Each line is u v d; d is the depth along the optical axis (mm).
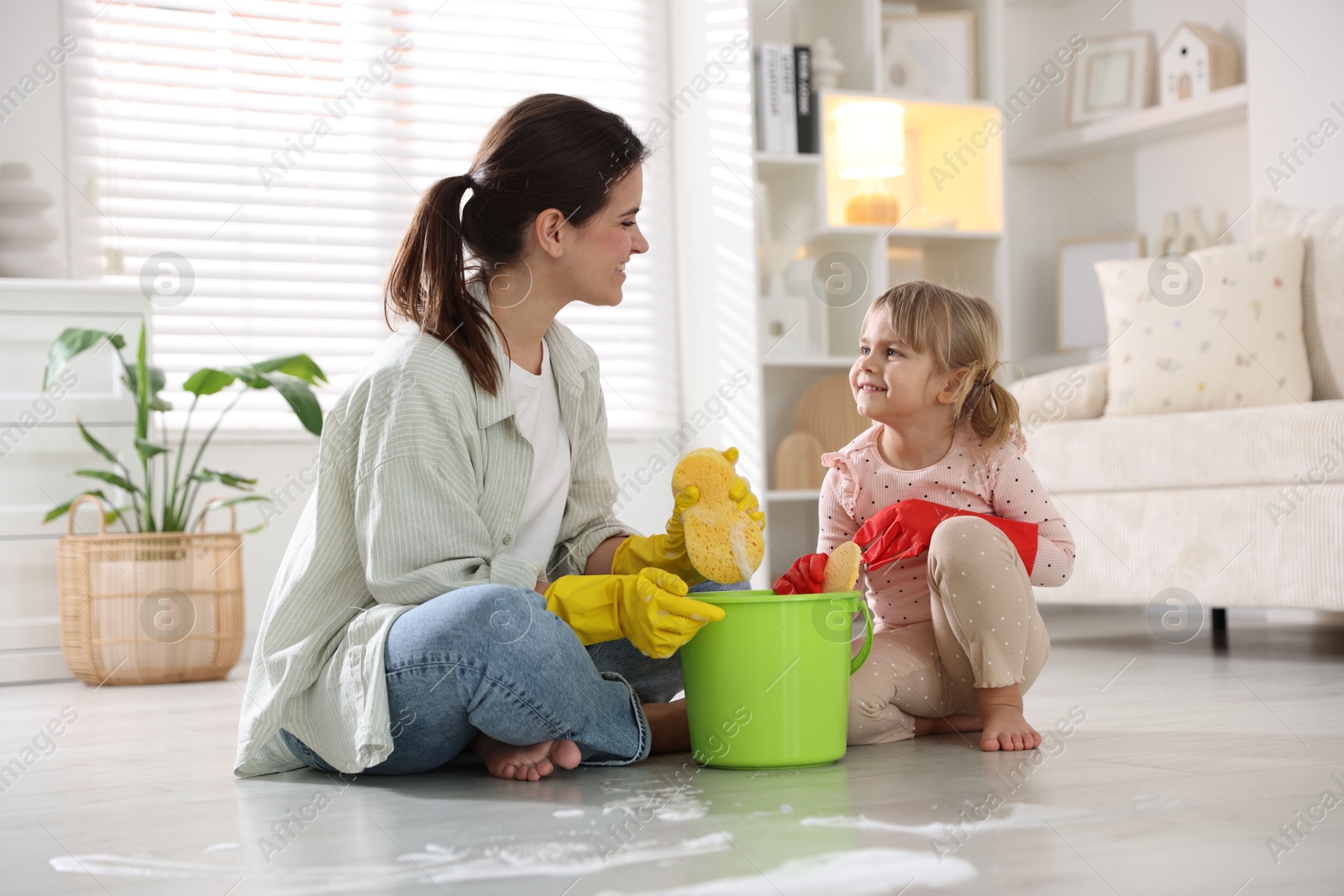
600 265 1304
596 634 1200
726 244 3365
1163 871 800
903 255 3650
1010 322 3611
